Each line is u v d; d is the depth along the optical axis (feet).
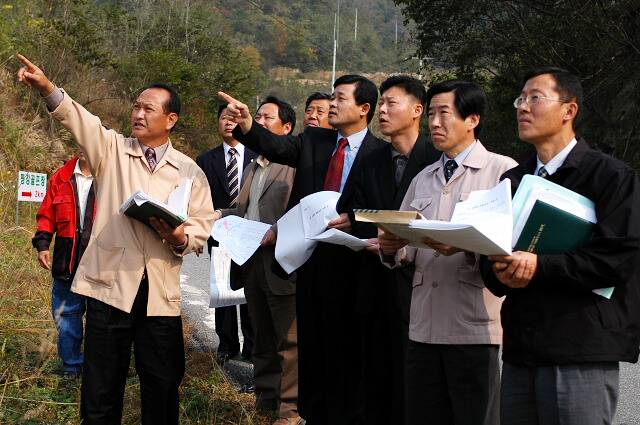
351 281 14.34
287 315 15.75
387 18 338.54
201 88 88.94
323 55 280.31
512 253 8.82
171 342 12.72
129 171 12.75
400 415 13.00
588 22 48.29
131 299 12.26
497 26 57.47
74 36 62.44
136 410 15.03
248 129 14.56
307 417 14.82
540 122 9.45
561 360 8.72
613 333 8.70
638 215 8.54
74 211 16.88
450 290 11.03
